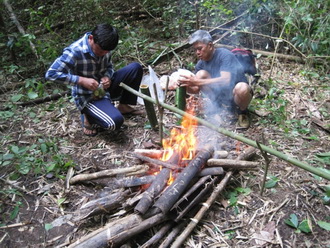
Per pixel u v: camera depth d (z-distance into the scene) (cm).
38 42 459
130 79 353
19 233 240
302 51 461
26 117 379
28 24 573
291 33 498
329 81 438
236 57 368
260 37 537
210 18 590
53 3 611
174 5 613
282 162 301
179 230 231
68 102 406
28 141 338
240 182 278
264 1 483
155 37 574
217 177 262
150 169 271
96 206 238
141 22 621
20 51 500
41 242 233
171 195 227
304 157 307
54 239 234
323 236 232
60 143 334
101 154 318
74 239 232
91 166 301
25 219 251
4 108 389
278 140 331
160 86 404
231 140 329
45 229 242
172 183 240
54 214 254
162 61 491
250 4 534
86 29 548
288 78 447
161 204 221
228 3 574
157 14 629
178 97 349
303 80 441
